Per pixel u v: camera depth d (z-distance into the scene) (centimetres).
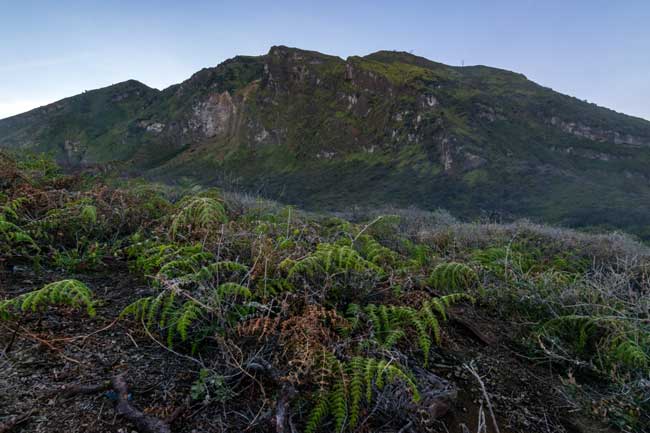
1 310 205
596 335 324
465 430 206
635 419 233
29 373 183
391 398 199
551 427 227
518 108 13525
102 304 258
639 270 488
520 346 314
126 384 184
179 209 423
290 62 16638
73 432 155
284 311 240
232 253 329
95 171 658
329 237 458
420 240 611
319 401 180
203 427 171
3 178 443
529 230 754
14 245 324
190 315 213
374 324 254
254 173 12400
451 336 308
